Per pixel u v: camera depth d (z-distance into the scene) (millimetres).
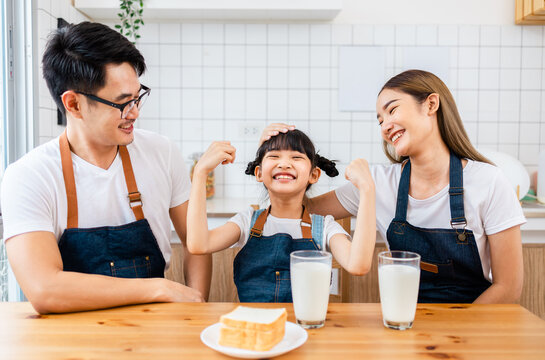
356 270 999
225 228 1265
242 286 1259
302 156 1234
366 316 883
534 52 2605
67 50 1039
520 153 2652
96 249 1152
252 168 1372
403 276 795
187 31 2627
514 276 1206
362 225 1002
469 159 1285
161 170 1328
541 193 2377
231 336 702
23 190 1094
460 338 768
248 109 2670
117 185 1238
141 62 1122
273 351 678
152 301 974
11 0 1924
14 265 1002
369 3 2602
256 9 2383
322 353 708
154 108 2668
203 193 1123
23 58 1943
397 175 1363
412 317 810
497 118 2639
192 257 1353
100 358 685
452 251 1219
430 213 1262
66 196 1170
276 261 1224
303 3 2365
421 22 2605
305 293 810
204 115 2676
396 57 2621
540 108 2631
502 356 696
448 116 1240
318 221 1282
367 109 2652
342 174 2680
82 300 911
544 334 784
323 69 2639
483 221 1241
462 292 1235
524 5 2465
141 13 2369
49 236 1062
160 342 746
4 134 1910
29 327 819
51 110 2107
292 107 2660
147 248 1221
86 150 1200
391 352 711
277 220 1301
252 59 2643
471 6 2594
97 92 1059
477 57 2611
